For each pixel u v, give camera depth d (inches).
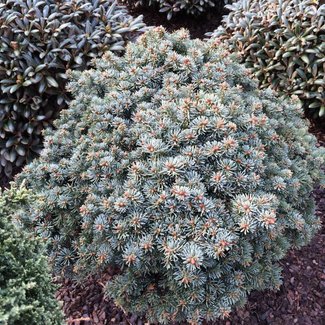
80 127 95.0
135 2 202.8
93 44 128.1
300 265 107.4
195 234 73.6
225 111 81.7
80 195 86.7
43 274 64.3
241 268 80.8
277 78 140.0
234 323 95.2
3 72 123.0
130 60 100.5
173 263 75.4
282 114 102.9
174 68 93.6
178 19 199.8
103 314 95.7
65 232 87.9
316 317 98.0
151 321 81.4
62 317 64.9
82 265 83.2
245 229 73.4
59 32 125.2
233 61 106.5
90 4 134.7
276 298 100.3
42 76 123.1
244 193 79.7
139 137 83.7
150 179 77.7
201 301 76.7
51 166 88.3
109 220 78.0
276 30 134.5
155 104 89.8
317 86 134.2
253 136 85.1
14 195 74.9
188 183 76.2
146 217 75.9
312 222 93.8
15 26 122.7
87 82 101.0
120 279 81.5
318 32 131.6
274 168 86.1
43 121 129.5
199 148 79.3
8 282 57.9
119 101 89.4
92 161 84.6
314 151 101.9
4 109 125.4
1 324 52.1
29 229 86.5
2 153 129.6
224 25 156.0
